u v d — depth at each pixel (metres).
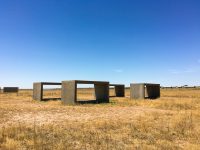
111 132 11.46
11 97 42.41
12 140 9.24
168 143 9.61
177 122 13.97
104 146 9.07
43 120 15.18
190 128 12.54
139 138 10.46
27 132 11.06
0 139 9.44
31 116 16.97
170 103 26.27
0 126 12.79
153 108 23.09
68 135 10.66
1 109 20.97
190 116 16.42
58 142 9.43
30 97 42.25
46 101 32.06
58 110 20.84
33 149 8.38
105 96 29.98
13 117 16.41
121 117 16.52
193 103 26.70
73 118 16.06
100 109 21.78
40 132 11.08
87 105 25.80
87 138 10.21
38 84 33.94
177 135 11.12
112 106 24.91
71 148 8.70
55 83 34.88
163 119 15.45
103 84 30.03
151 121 14.66
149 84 36.59
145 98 36.12
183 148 8.97
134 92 35.94
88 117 16.55
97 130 11.85
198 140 10.26
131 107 23.97
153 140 10.14
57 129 11.87
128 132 11.51
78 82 27.06
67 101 27.39
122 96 43.25
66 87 27.61
